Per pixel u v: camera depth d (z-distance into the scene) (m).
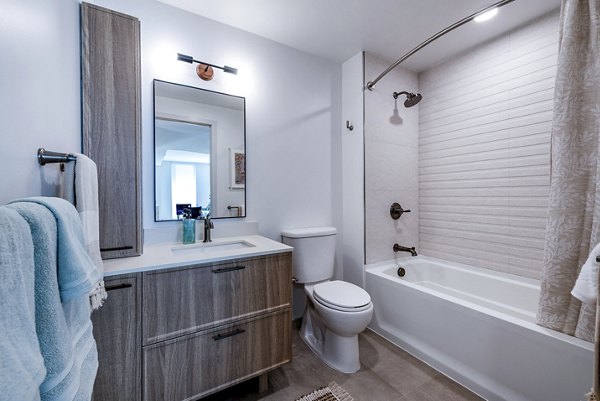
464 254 2.17
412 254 2.23
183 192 1.61
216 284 1.18
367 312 1.47
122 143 1.24
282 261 1.38
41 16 0.75
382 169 2.25
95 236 0.93
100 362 0.96
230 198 1.77
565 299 1.17
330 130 2.26
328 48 2.08
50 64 0.82
